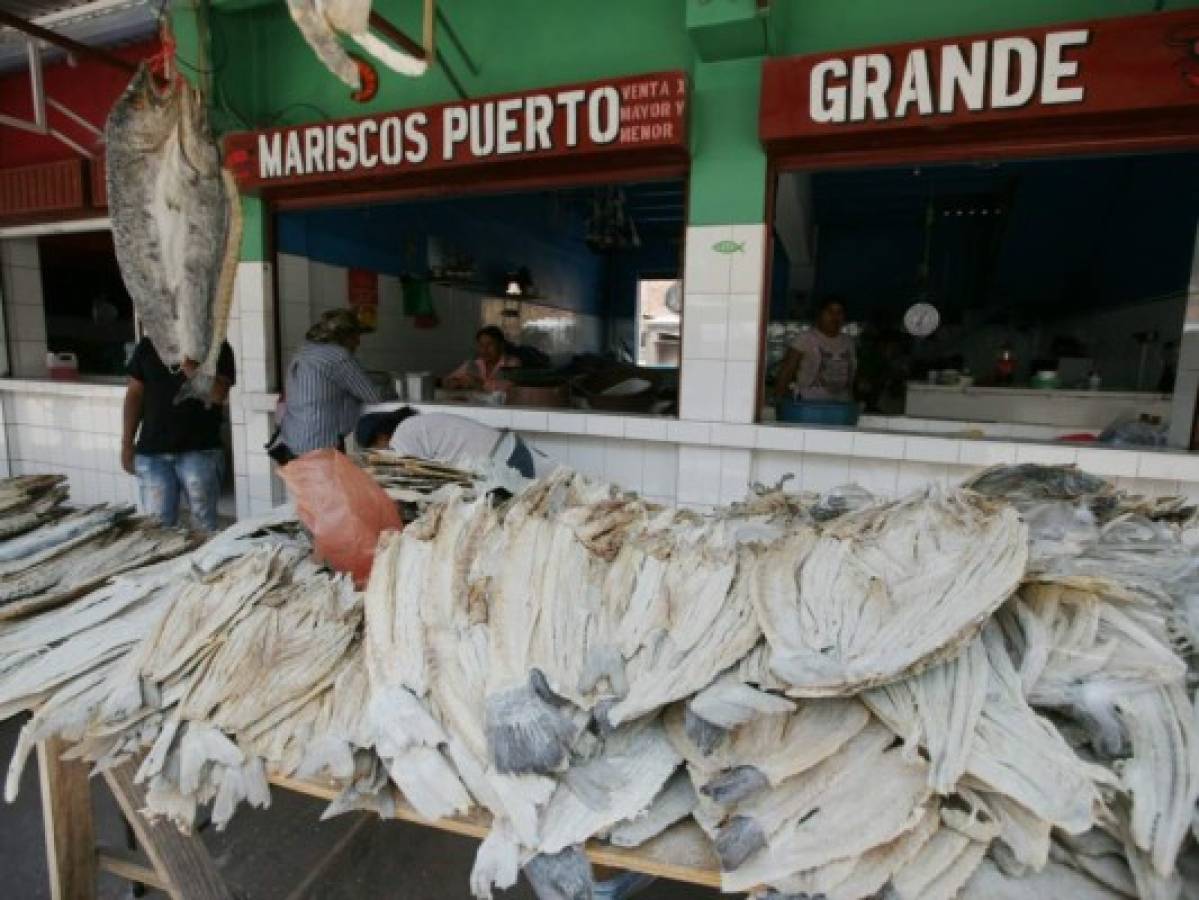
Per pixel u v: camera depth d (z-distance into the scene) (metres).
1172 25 2.54
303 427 3.70
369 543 1.79
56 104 4.11
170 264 2.00
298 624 1.52
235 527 2.10
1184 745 1.08
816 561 1.44
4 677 1.50
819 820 1.06
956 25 3.08
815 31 3.28
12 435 5.88
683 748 1.21
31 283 5.89
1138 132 2.84
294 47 4.33
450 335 6.16
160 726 1.36
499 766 1.15
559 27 3.74
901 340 7.16
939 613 1.24
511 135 3.45
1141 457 3.01
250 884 2.13
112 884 2.13
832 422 3.64
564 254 8.14
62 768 1.81
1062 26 2.64
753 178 3.39
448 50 3.94
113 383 5.40
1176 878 0.98
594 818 1.11
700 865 1.08
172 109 1.96
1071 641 1.28
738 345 3.53
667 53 3.56
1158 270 4.70
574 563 1.48
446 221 6.02
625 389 4.23
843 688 1.14
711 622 1.32
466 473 2.36
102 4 4.23
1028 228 6.06
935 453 3.27
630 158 3.58
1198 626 1.29
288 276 4.66
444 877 2.18
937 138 3.06
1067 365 5.27
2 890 2.09
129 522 2.30
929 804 1.07
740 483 3.65
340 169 3.83
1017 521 1.46
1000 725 1.12
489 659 1.31
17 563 1.97
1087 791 1.01
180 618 1.54
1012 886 1.00
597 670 1.27
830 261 7.84
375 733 1.24
